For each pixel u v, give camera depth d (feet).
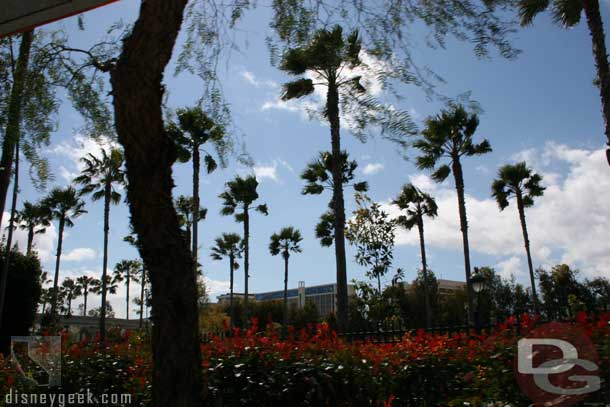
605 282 115.96
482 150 77.61
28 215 109.50
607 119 34.50
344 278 48.21
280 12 12.73
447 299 147.95
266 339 15.93
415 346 15.99
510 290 129.18
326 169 70.74
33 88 12.76
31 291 47.44
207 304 136.46
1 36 11.86
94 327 152.56
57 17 11.00
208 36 13.35
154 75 9.94
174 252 9.89
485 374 12.92
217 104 13.09
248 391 13.62
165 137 10.14
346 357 13.97
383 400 13.46
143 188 9.84
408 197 99.40
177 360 9.46
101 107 13.07
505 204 99.14
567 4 39.01
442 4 12.05
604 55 35.60
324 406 12.80
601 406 10.41
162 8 10.00
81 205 118.42
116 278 207.10
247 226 108.88
